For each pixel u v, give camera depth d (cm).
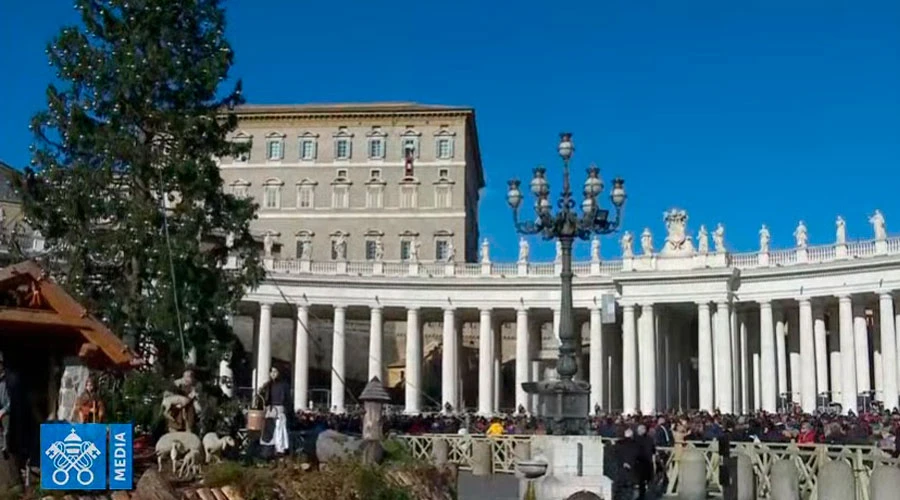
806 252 6850
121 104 3019
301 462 1781
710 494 2828
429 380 9219
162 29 3103
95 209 2953
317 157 10444
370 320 7944
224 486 1515
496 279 7575
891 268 6344
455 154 10325
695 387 8275
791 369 7588
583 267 7531
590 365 7475
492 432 3806
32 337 1692
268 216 10394
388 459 2012
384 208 10331
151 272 2939
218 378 3077
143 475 1465
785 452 2553
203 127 3103
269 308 7181
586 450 2558
